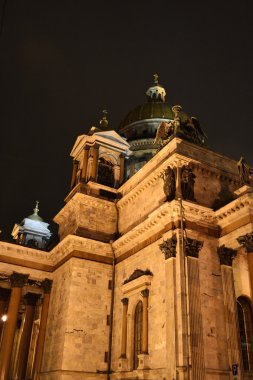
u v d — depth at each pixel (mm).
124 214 43188
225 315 30266
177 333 28000
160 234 34094
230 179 37688
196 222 32656
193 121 40438
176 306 28969
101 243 41156
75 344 36188
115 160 49844
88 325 37531
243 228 30766
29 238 65750
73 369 35094
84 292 38750
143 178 41375
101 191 45875
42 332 42188
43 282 44531
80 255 40219
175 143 36406
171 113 65500
